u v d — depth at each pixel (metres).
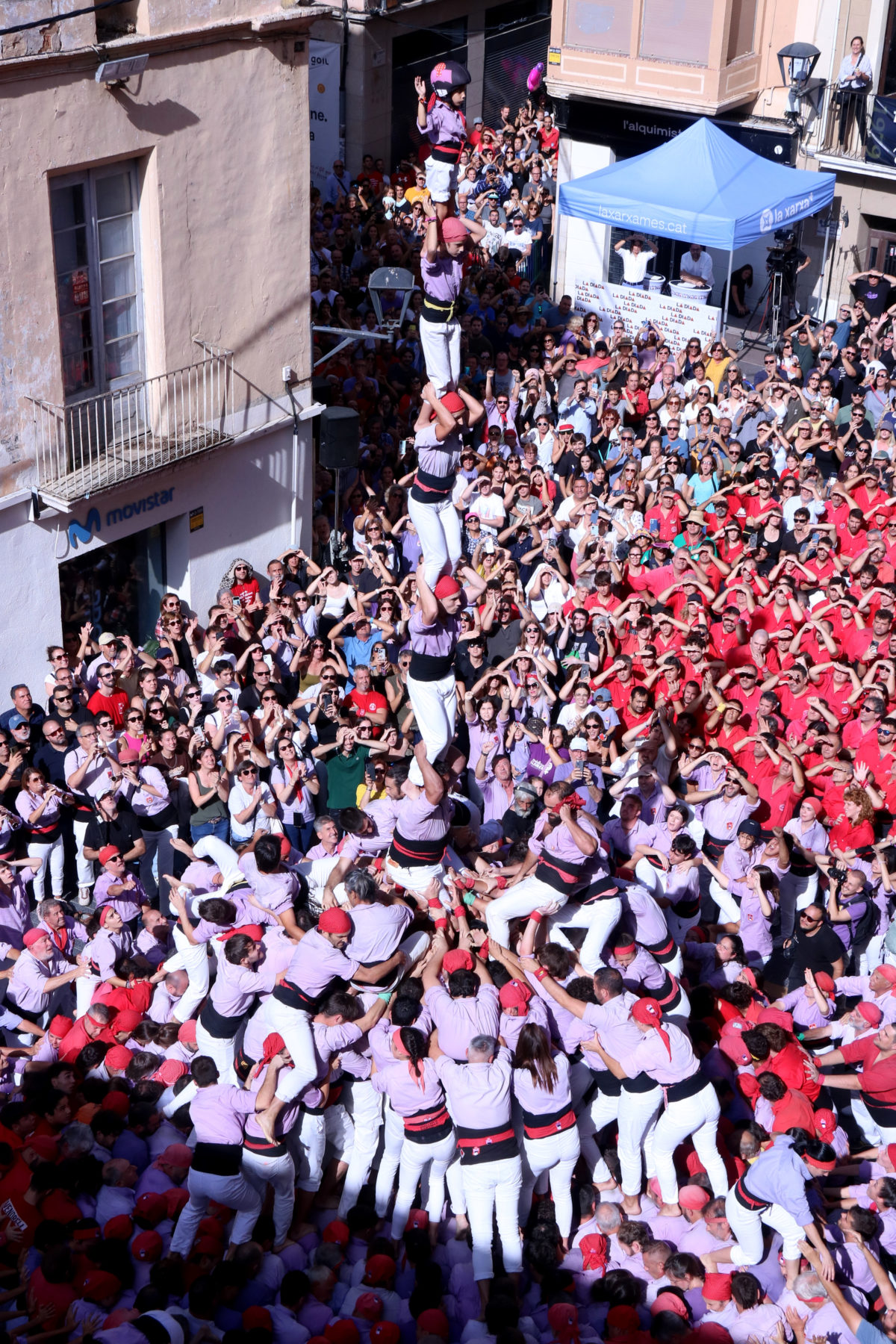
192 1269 7.62
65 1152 8.37
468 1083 7.71
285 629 13.68
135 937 10.77
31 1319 7.34
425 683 7.29
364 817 9.67
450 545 7.04
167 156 13.58
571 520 15.92
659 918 9.06
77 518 13.69
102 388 13.95
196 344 14.63
